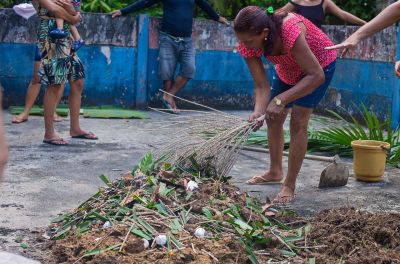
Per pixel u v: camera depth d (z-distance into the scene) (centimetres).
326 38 443
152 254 324
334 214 395
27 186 479
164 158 446
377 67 809
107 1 1056
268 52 420
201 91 933
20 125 732
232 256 328
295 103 442
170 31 866
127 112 848
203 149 439
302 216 423
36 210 422
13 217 406
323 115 914
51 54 615
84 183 495
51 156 583
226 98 945
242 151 628
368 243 358
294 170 456
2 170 179
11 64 848
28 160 563
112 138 678
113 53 887
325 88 448
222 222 360
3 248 354
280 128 486
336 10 662
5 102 849
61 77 620
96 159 579
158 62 896
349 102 862
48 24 613
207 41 923
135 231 340
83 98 885
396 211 445
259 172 547
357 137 618
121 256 321
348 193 488
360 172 523
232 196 407
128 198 378
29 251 350
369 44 823
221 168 443
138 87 898
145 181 401
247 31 408
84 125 755
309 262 331
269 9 412
